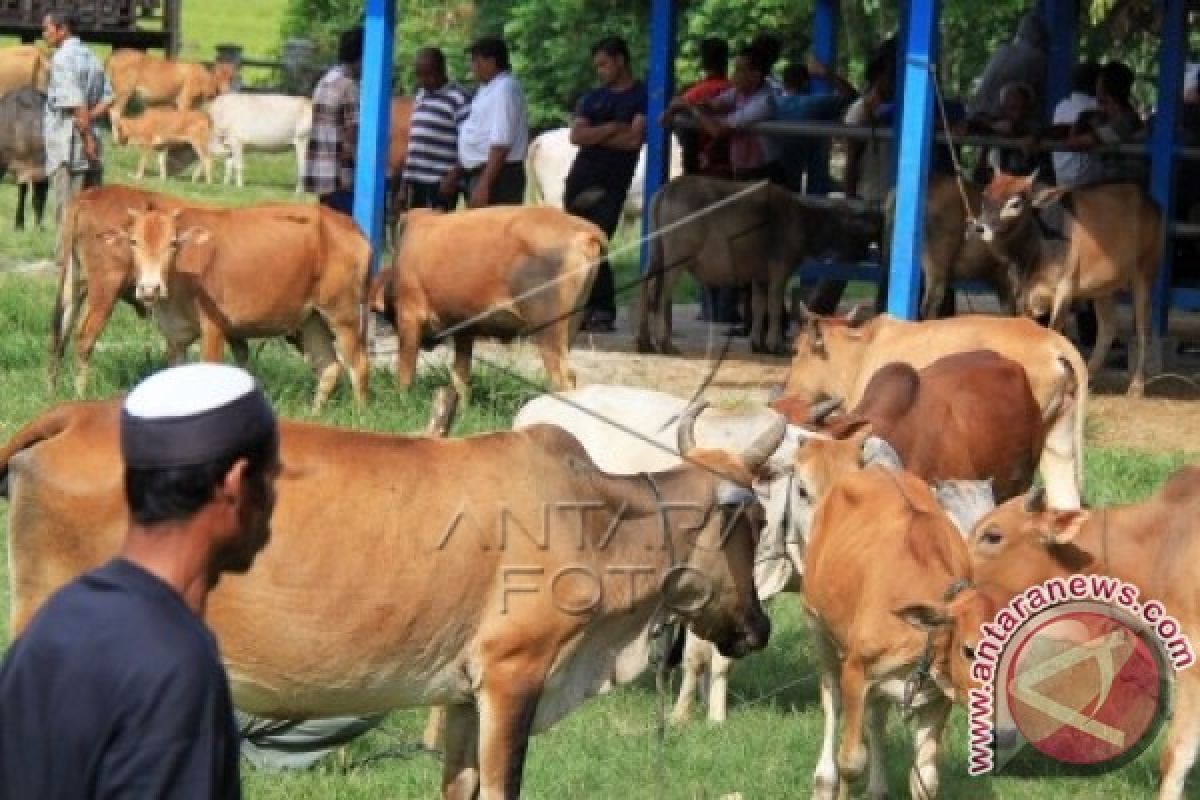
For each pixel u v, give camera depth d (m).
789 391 13.06
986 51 31.22
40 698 4.32
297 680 7.50
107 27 38.03
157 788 4.27
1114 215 17.80
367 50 17.61
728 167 20.67
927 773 8.71
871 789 8.95
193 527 4.55
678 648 10.77
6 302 18.75
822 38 24.42
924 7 16.03
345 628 7.44
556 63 34.28
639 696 10.49
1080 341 20.81
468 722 8.02
